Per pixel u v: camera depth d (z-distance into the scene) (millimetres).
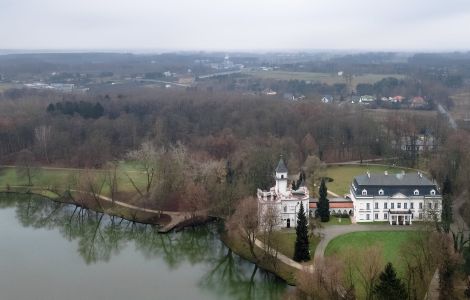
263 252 193500
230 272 194125
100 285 180250
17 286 178375
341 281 147750
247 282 184750
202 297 172250
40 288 176875
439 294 149625
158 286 180625
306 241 184000
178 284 182875
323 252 189000
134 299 169375
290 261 184875
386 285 130875
